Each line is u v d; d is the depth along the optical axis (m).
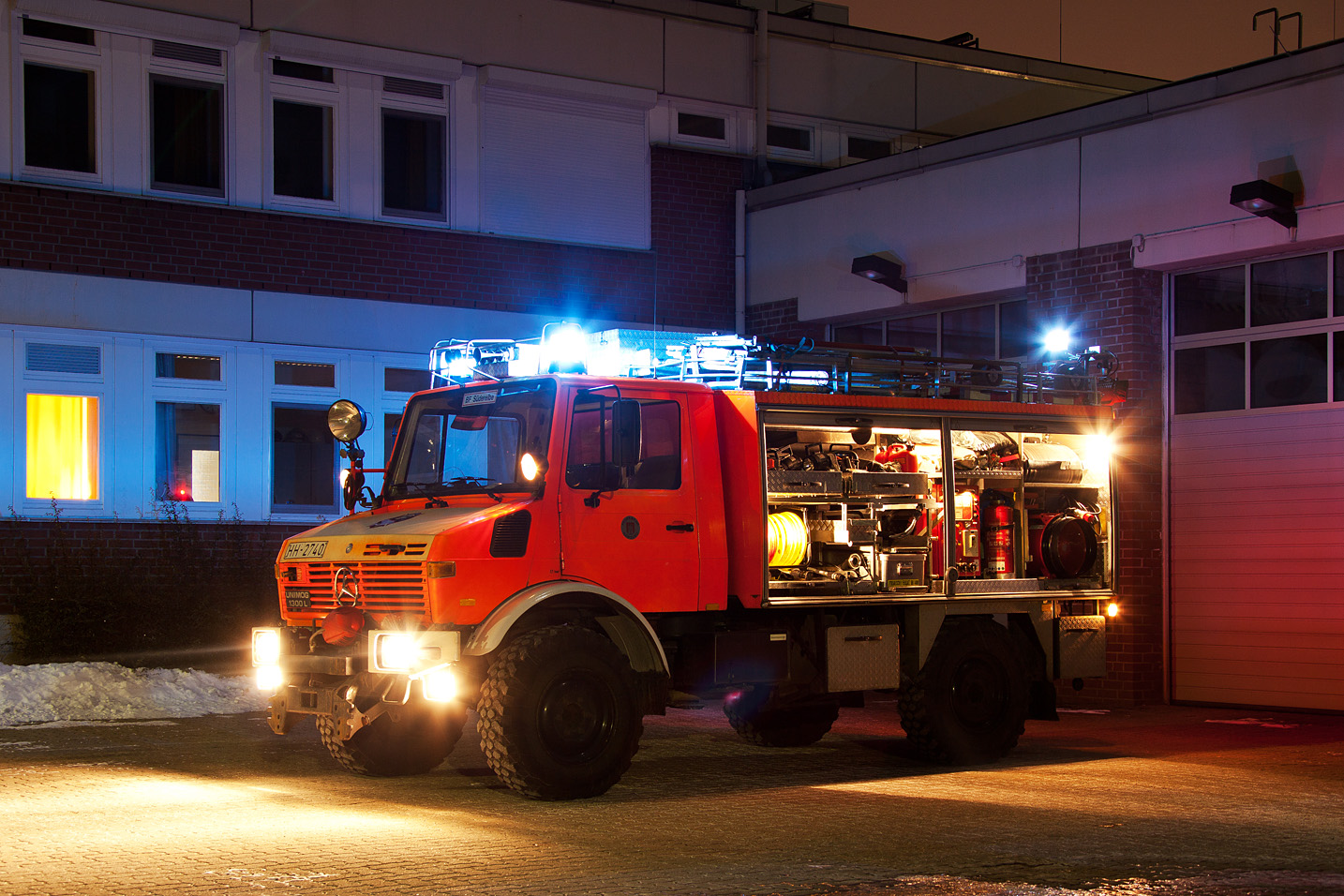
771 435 9.80
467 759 10.32
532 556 8.52
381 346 17.33
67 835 7.16
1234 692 14.15
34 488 15.34
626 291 18.91
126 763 9.86
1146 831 7.41
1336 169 12.99
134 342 15.88
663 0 19.23
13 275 15.28
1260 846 6.97
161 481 16.05
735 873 6.29
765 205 19.42
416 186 17.77
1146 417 14.67
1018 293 16.22
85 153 15.85
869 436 10.19
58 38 15.66
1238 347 14.23
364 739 9.34
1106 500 11.61
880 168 17.53
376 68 17.31
